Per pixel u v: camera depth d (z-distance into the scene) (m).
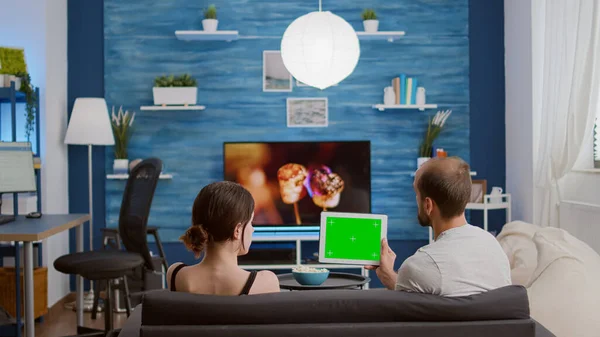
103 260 4.04
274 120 5.99
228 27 5.95
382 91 6.01
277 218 5.88
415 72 6.01
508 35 5.91
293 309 1.90
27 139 5.16
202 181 5.98
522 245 4.35
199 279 2.04
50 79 5.49
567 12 4.59
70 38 5.93
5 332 4.70
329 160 5.89
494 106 6.05
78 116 5.54
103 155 5.96
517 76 5.72
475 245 2.13
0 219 4.20
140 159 5.94
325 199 5.89
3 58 5.09
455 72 6.03
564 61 4.63
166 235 5.98
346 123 6.00
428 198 2.25
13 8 5.36
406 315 1.92
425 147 5.95
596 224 4.34
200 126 5.97
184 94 5.77
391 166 6.02
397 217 6.04
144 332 1.85
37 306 4.94
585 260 3.34
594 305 3.17
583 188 4.63
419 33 6.01
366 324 1.89
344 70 4.17
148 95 5.95
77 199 5.95
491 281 2.11
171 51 5.95
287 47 4.17
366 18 5.83
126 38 5.93
